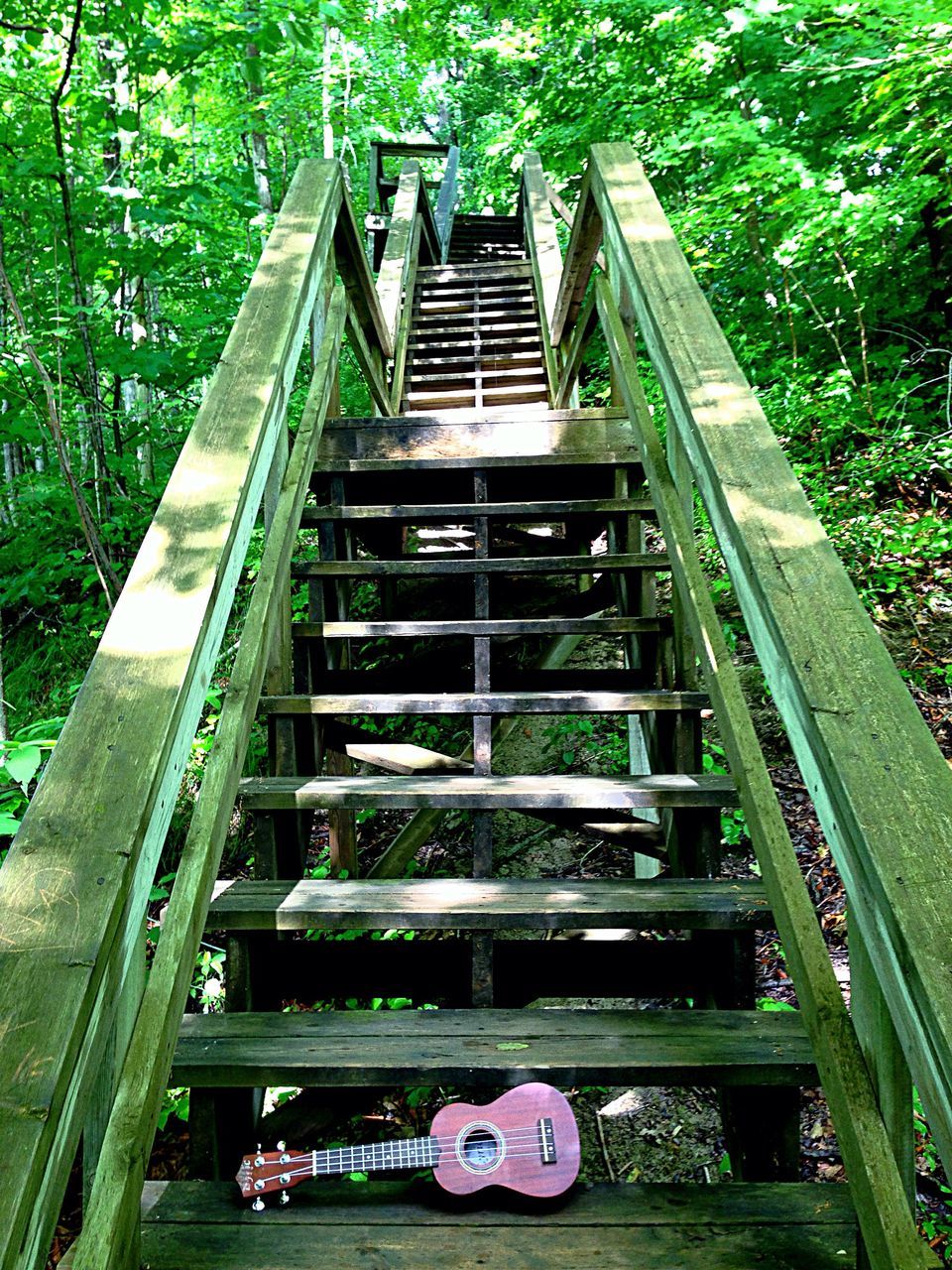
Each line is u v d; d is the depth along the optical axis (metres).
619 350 2.82
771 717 3.71
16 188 4.01
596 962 1.78
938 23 3.71
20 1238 0.71
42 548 5.79
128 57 3.91
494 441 3.10
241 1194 1.25
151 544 1.43
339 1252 1.14
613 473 2.91
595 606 3.33
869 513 4.37
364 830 3.86
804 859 3.12
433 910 1.57
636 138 6.10
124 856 0.98
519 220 10.64
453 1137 1.27
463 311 7.18
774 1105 1.38
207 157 8.82
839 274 4.98
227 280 5.45
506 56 7.19
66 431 5.36
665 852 2.21
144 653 1.23
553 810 2.27
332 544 2.64
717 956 1.70
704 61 4.99
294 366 2.17
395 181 9.02
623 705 2.02
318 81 9.21
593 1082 1.32
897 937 0.83
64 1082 0.82
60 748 1.09
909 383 4.51
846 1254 1.13
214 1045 1.41
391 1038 1.43
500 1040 1.42
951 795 0.92
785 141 4.87
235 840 3.71
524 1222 1.19
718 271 5.66
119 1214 0.94
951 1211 1.97
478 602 2.43
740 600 1.37
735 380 1.71
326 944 1.78
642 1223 1.19
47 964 0.88
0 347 3.83
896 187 4.14
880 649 1.09
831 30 4.36
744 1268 1.11
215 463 1.62
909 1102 1.03
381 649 4.48
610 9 5.45
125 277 4.50
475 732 2.07
